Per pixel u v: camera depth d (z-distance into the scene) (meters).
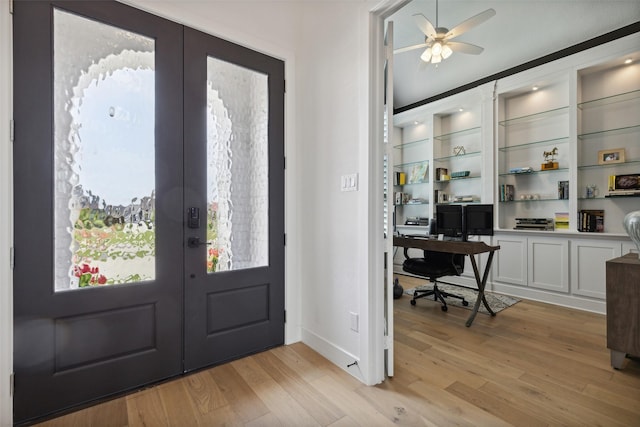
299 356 2.19
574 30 3.23
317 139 2.24
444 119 4.83
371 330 1.83
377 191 1.85
